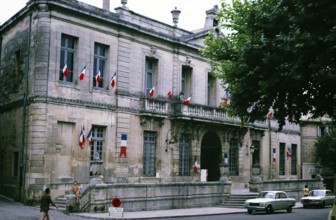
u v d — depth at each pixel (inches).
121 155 1155.9
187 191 1143.6
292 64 585.3
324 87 616.7
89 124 1109.7
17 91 1115.9
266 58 619.2
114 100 1174.3
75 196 914.7
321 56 545.0
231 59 777.6
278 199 1105.4
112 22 1165.1
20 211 881.5
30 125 1035.9
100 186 945.5
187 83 1412.4
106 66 1172.5
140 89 1247.5
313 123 1987.0
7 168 1132.5
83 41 1111.0
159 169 1273.4
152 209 1046.4
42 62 1034.1
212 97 1496.1
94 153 1128.2
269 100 652.7
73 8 1075.9
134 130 1217.4
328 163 1951.3
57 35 1058.7
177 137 1321.4
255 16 665.6
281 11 610.5
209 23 1465.3
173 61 1353.3
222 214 1030.4
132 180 1196.5
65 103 1062.4
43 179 1009.5
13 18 1158.3
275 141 1724.9
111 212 860.6
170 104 1309.1
